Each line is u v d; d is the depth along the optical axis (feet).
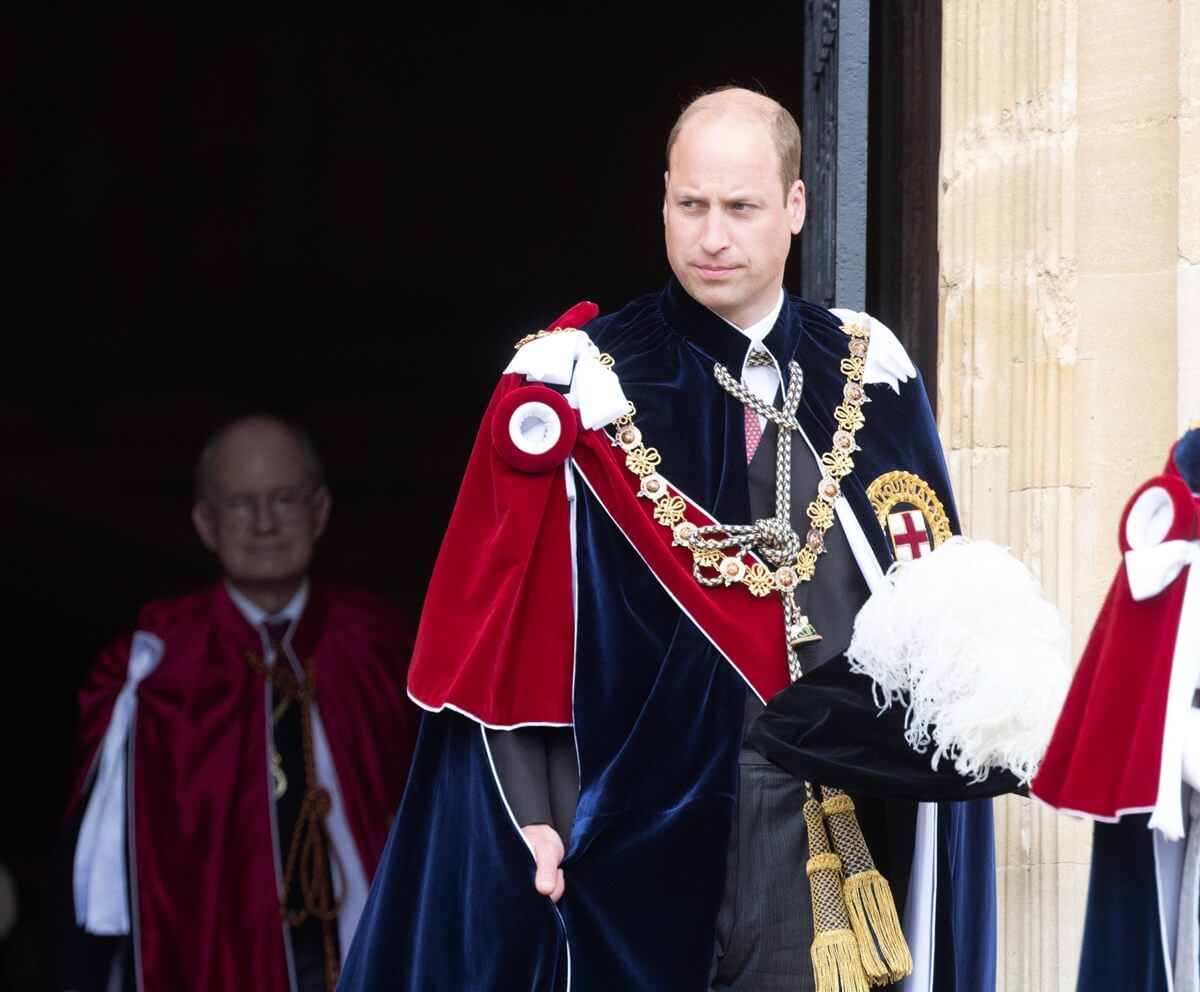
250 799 73.31
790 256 87.45
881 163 60.64
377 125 181.27
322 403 182.91
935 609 43.29
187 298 183.11
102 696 74.38
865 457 47.78
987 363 53.93
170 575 178.81
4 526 175.63
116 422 181.16
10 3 180.04
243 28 181.78
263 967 71.97
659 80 172.45
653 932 44.60
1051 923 52.21
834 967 44.86
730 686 45.70
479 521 46.78
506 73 177.47
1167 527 39.37
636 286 178.09
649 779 45.16
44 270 182.50
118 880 71.92
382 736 75.77
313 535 76.59
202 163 183.42
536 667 45.65
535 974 44.45
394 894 46.37
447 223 180.75
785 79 158.92
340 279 183.42
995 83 54.24
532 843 44.80
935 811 46.70
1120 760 39.32
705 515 46.34
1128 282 53.06
